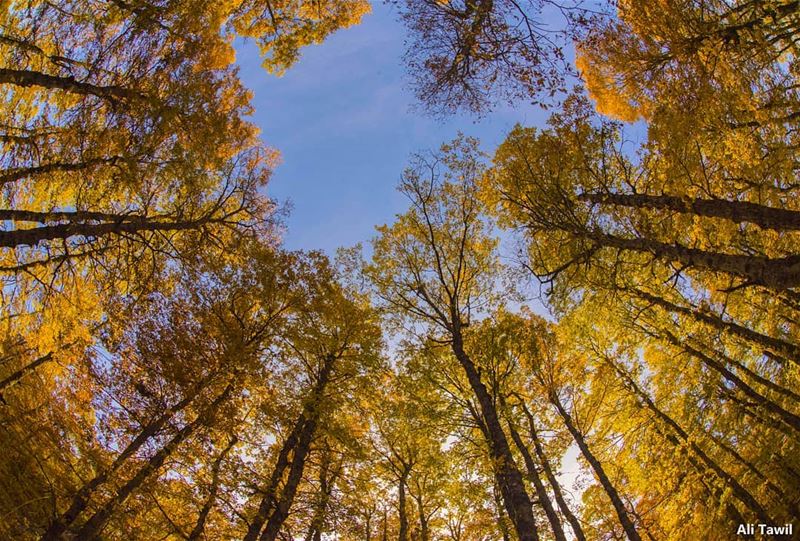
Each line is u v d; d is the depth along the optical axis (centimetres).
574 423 1288
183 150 751
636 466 1216
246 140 1080
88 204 705
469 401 1030
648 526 1312
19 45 648
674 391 1085
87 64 671
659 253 692
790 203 698
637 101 823
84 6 662
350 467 1283
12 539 698
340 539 1252
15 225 787
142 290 901
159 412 952
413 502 1630
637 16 723
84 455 898
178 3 731
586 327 1075
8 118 701
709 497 1070
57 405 903
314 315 1248
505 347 1065
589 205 769
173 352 979
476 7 633
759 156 641
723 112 638
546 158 799
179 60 729
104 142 674
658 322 1043
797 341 827
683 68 679
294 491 1033
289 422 1094
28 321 784
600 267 825
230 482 967
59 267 757
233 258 1116
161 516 1045
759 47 654
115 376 951
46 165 684
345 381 1244
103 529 877
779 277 541
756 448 991
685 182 662
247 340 1113
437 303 1117
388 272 1159
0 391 788
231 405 1001
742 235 702
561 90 702
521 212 877
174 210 892
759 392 977
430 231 1155
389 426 1288
